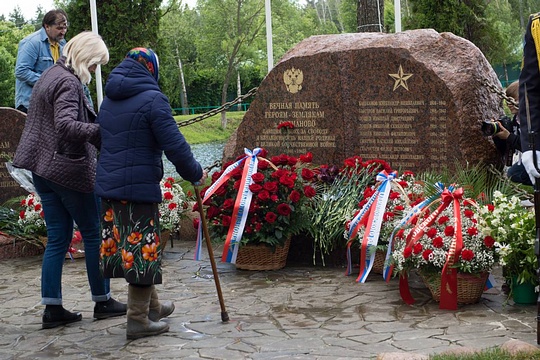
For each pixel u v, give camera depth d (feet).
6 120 27.48
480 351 12.83
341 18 184.03
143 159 14.82
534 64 13.14
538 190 13.24
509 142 20.08
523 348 12.67
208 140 87.20
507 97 21.80
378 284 19.29
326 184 22.49
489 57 61.52
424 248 16.81
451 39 22.31
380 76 22.59
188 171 14.97
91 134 15.43
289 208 20.84
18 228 26.08
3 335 16.28
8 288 20.97
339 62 23.11
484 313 16.07
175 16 142.31
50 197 16.53
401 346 13.94
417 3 45.83
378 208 19.81
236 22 133.28
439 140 21.89
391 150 22.65
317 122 23.65
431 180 20.42
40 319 17.53
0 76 107.45
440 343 13.99
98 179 14.93
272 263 21.47
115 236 14.99
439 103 21.80
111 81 15.05
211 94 156.46
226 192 21.85
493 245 16.43
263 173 21.67
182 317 16.87
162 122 14.69
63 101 15.78
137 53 15.24
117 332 15.98
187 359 13.87
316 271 21.27
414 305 17.03
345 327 15.49
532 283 16.44
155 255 15.03
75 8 43.24
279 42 143.74
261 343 14.64
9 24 151.53
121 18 43.21
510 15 137.80
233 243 20.90
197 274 21.30
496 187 20.54
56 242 16.69
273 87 24.20
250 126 24.66
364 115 22.94
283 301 17.94
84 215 16.49
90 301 18.92
